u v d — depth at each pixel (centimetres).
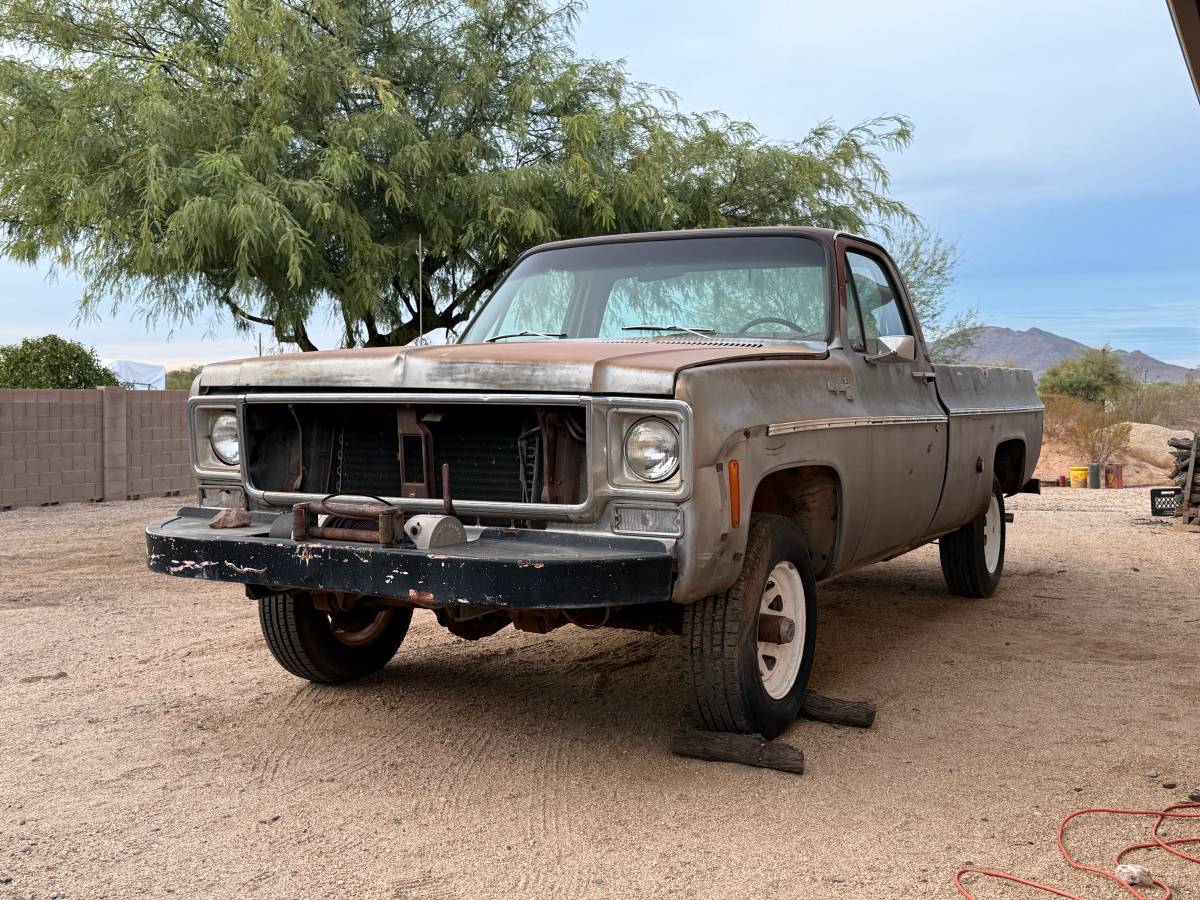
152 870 301
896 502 500
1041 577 821
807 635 434
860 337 486
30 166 1120
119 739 421
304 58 1138
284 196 1023
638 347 392
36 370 1883
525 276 532
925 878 294
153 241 1008
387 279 1162
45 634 617
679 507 340
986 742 414
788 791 362
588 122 1178
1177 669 528
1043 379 4031
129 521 1211
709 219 1276
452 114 1239
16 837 325
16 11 1173
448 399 359
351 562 351
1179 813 338
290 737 424
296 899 284
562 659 553
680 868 302
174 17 1211
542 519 358
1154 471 2325
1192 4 354
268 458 417
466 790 365
